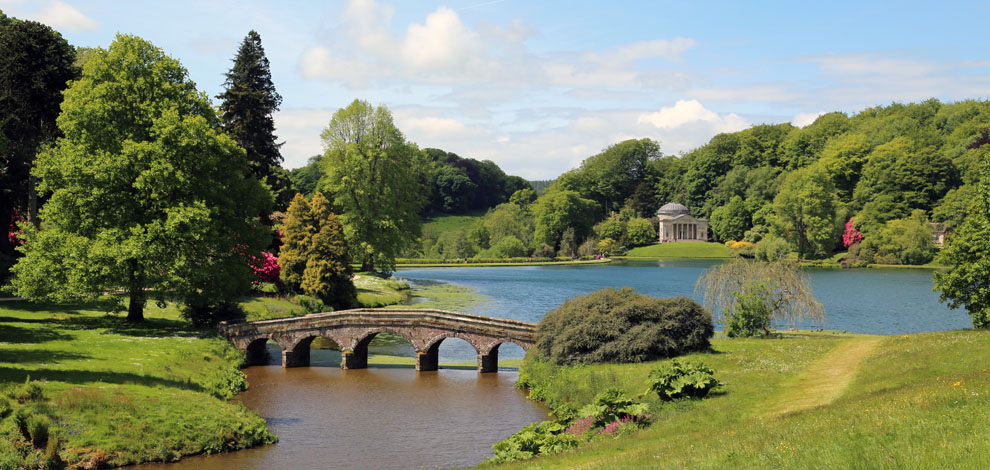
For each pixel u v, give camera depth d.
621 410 26.58
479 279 119.56
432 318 45.16
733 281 46.22
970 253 42.00
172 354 38.91
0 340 36.91
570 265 169.25
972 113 194.88
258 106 80.12
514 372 45.38
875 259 142.00
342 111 94.06
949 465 13.29
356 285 84.06
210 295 47.56
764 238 160.75
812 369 31.64
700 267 157.75
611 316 38.56
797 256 152.38
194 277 44.78
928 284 101.38
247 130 79.44
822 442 16.38
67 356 34.31
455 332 44.78
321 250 66.75
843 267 140.12
